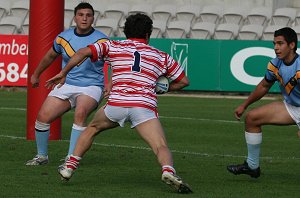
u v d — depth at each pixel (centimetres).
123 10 8481
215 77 6731
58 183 2512
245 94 6769
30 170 2789
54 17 3597
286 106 2531
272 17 8075
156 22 8094
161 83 2322
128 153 3341
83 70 2848
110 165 2970
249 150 2603
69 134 4088
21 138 3788
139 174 2750
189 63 6750
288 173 2861
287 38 2389
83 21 2842
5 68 6925
